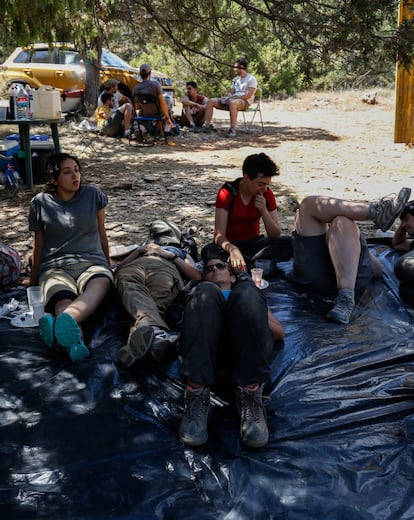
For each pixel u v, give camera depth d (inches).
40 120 327.3
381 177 368.2
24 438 111.7
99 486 100.2
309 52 254.5
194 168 398.6
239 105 541.0
